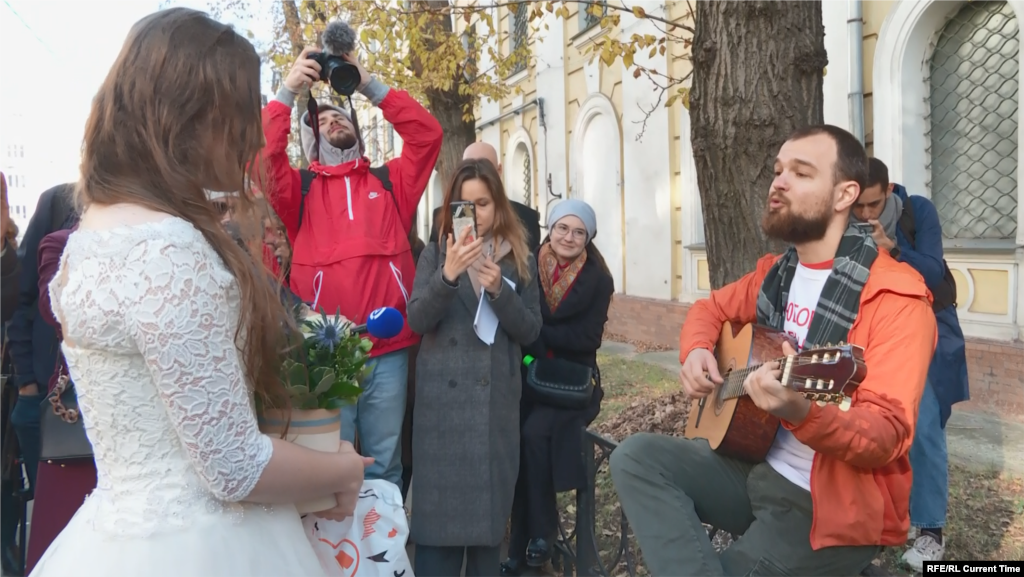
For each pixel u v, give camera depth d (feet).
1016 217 15.71
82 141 3.54
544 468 9.00
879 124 17.61
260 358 3.71
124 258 3.17
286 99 8.55
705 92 9.62
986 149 16.21
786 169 5.87
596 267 9.62
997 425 14.48
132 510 3.37
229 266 3.49
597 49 14.07
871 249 5.55
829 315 5.49
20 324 8.90
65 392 7.26
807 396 4.56
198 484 3.50
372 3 17.95
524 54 23.04
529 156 38.29
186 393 3.16
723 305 7.14
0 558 9.55
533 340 8.45
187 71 3.40
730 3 9.21
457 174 8.54
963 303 16.51
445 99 22.13
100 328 3.15
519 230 8.73
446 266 7.69
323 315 4.46
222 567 3.45
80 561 3.42
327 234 8.71
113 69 3.48
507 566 9.57
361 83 8.80
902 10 16.78
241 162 3.72
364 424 8.94
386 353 8.74
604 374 21.84
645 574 9.30
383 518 5.26
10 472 9.56
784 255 6.47
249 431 3.40
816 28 9.37
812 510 5.35
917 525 9.05
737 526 6.27
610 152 29.76
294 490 3.67
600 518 11.21
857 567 5.34
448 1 20.45
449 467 7.92
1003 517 10.37
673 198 25.73
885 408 4.86
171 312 3.13
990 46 15.89
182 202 3.42
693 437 6.72
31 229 8.69
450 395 8.00
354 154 9.39
